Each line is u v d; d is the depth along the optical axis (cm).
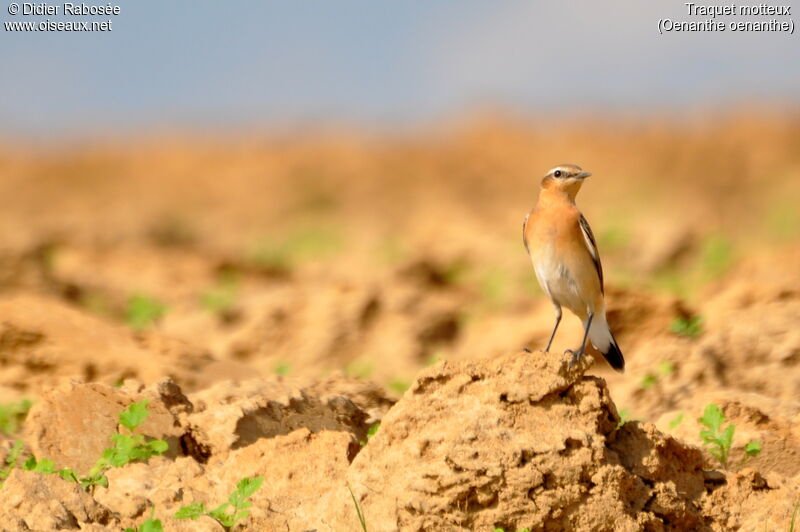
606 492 888
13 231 3159
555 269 1132
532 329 1909
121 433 1140
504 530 883
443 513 884
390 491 902
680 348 1527
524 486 879
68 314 1580
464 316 2278
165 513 957
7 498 932
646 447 930
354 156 8500
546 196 1147
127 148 9031
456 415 912
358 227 5412
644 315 1667
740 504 948
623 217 4319
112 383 1470
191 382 1478
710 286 1889
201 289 2770
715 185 7050
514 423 903
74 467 1120
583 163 8019
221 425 1144
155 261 3105
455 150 8581
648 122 8319
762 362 1517
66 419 1151
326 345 2081
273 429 1169
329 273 3275
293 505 973
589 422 913
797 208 5197
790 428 1187
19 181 8150
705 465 1013
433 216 4366
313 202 7244
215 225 5884
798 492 955
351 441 1048
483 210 5275
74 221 4184
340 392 1377
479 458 885
